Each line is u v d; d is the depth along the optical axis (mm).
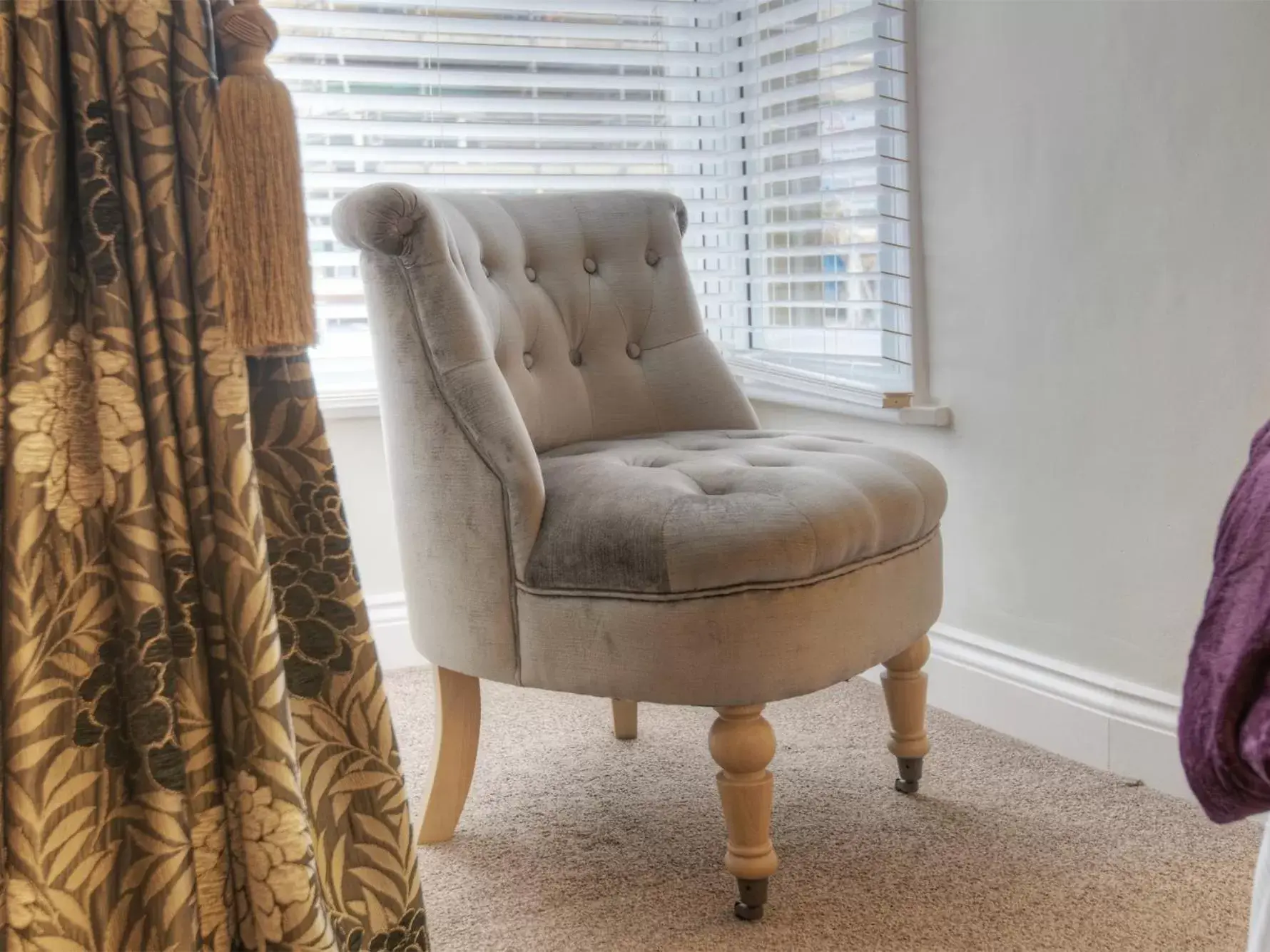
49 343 966
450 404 1472
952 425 2121
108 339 982
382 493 2479
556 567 1400
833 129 2373
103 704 1008
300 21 2289
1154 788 1782
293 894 1024
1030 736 1988
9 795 958
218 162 1017
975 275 2039
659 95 2666
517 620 1454
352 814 1151
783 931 1415
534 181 2539
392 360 1525
